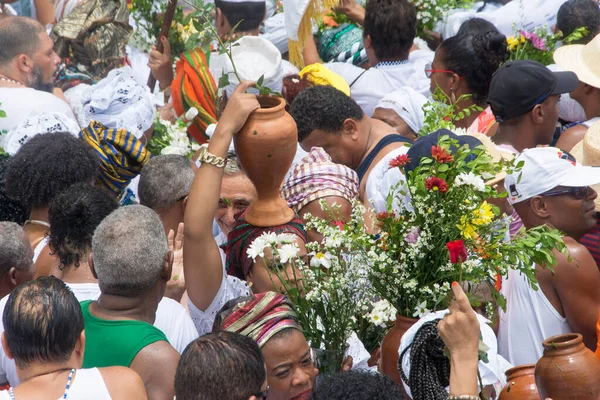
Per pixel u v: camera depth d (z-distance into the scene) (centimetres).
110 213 568
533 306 668
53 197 671
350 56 1162
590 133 816
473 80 935
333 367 566
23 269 613
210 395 450
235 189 712
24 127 825
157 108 1008
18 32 915
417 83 1038
